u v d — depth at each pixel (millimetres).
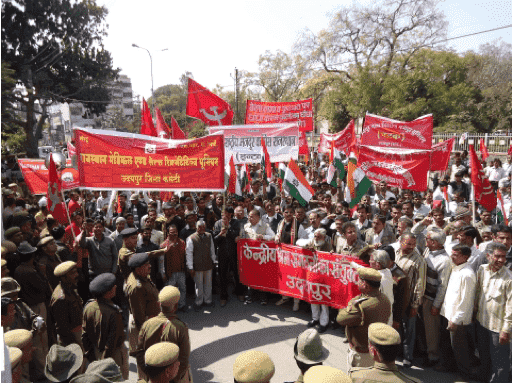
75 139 5723
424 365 4887
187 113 10867
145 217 7684
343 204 7988
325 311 5914
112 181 5871
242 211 7188
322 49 34656
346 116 35844
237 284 7121
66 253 5492
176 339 3314
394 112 30109
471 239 5043
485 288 4246
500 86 34656
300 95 41750
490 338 4223
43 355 4422
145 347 3414
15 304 3818
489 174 13945
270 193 10898
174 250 6398
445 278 4605
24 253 4617
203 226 6578
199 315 6516
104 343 3648
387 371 2414
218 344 5527
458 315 4309
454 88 30516
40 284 4699
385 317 3482
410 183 7801
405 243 4703
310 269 6062
